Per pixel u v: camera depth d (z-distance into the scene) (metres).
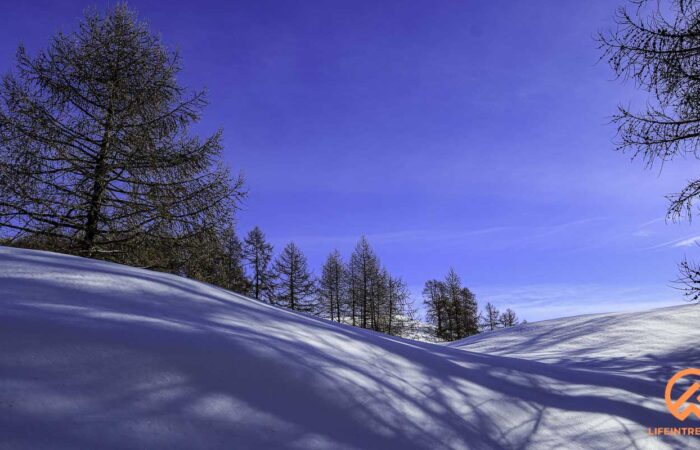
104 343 2.57
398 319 35.22
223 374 2.67
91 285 3.45
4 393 2.00
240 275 24.20
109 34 10.94
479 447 3.00
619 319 12.69
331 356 3.46
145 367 2.49
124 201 10.01
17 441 1.77
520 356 9.87
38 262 3.73
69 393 2.14
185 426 2.18
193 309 3.60
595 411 4.09
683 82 7.66
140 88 10.87
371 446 2.55
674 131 7.97
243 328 3.45
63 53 10.36
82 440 1.88
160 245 10.17
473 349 13.98
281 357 3.04
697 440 3.88
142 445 1.97
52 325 2.59
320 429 2.53
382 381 3.36
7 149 9.31
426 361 4.22
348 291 35.44
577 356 9.03
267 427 2.38
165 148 10.67
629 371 6.66
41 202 9.28
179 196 10.52
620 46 7.88
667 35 7.42
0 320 2.50
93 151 10.40
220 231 10.70
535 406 3.94
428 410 3.22
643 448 3.57
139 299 3.44
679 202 8.08
